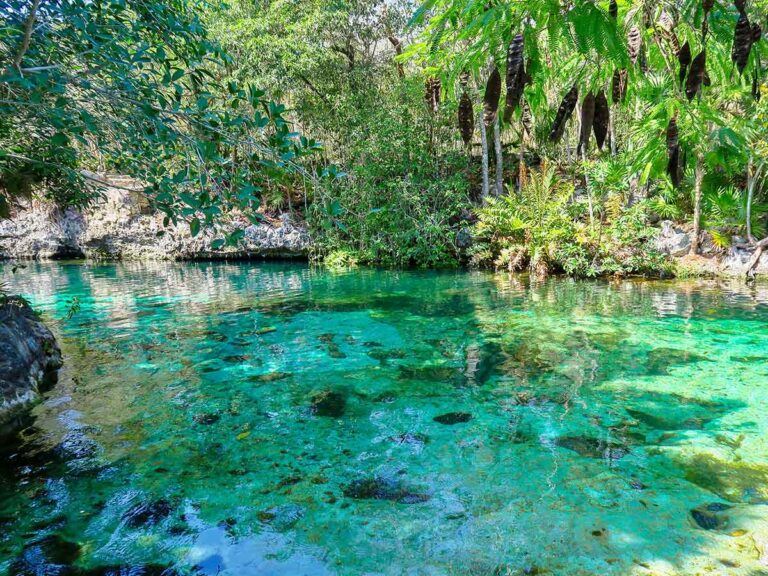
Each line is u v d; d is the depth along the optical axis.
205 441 3.97
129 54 3.13
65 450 3.82
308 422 4.32
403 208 16.23
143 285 12.53
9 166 4.80
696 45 1.69
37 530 2.87
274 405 4.70
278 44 15.46
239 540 2.79
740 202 11.38
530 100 1.76
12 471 3.52
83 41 3.00
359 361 6.00
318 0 16.47
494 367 5.67
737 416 4.23
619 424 4.15
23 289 12.04
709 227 11.87
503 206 14.46
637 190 12.60
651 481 3.27
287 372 5.64
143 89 3.08
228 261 18.20
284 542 2.77
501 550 2.64
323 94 18.38
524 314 8.31
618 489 3.19
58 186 5.57
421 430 4.14
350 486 3.32
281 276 14.02
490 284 11.66
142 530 2.88
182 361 6.07
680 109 1.65
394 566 2.55
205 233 3.05
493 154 18.41
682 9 1.62
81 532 2.85
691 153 1.73
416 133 16.16
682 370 5.40
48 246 19.36
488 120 1.47
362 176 16.64
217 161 3.02
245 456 3.73
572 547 2.65
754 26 1.49
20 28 2.85
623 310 8.36
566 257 12.35
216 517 3.00
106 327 7.93
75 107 3.04
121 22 3.34
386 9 17.44
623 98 1.73
